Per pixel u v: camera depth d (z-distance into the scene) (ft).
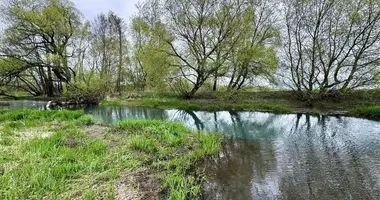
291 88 54.24
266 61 58.39
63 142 22.61
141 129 29.63
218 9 59.98
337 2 46.44
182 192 14.07
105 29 94.73
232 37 60.64
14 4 69.15
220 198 14.16
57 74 76.18
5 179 13.52
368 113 39.06
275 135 30.78
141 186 15.11
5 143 21.71
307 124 37.24
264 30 61.36
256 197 14.30
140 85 98.07
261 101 56.29
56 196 12.74
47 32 73.15
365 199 13.92
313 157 21.40
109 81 80.64
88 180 15.08
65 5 75.25
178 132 27.96
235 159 21.15
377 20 43.42
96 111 56.34
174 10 60.95
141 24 66.49
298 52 51.70
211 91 67.97
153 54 62.59
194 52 62.28
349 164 19.42
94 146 21.26
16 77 73.05
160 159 20.12
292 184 16.03
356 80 46.47
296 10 51.08
